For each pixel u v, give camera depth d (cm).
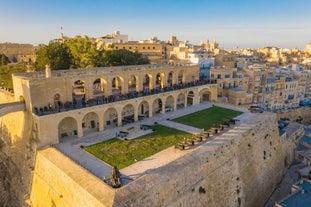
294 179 5550
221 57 10275
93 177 3256
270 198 5091
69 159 3753
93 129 5209
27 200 4128
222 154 4162
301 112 9569
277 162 5553
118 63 8138
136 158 3934
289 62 15438
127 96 5572
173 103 6550
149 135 4878
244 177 4547
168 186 3281
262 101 9100
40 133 4241
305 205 3675
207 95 7700
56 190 3553
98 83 8088
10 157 5100
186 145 4272
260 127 5297
